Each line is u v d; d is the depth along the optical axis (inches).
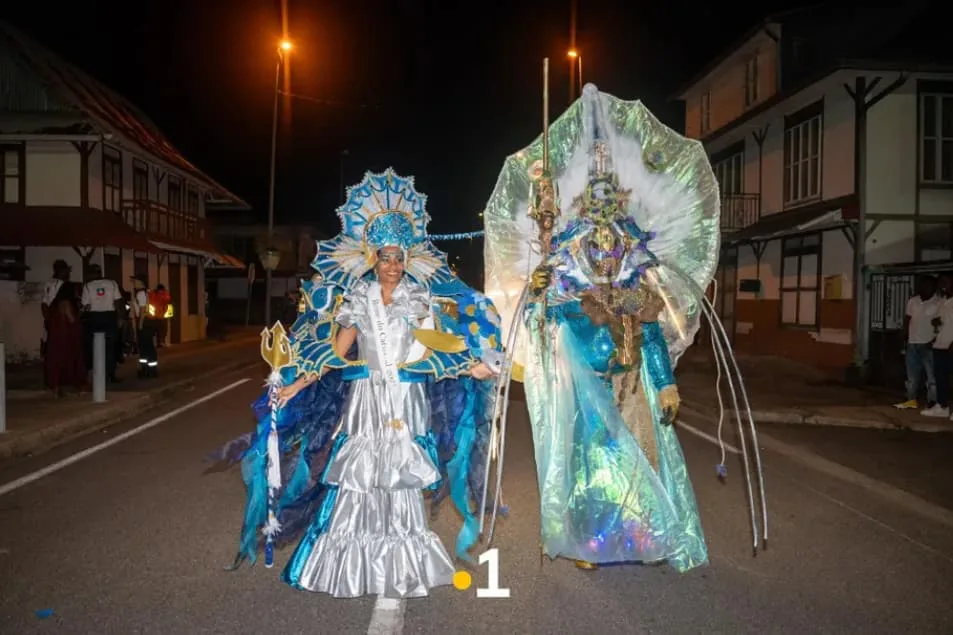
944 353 459.5
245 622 172.4
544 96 192.4
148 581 197.2
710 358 846.5
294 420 191.0
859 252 700.0
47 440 388.2
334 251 183.0
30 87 862.5
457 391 197.3
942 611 181.9
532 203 201.6
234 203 1387.8
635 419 200.4
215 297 1973.4
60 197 853.8
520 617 176.1
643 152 207.5
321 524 184.9
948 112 703.1
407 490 182.1
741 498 286.8
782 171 846.5
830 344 750.5
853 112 711.1
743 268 936.9
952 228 703.1
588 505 193.0
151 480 306.0
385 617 174.7
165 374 680.4
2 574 202.5
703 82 1050.1
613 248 195.6
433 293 185.2
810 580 201.2
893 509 273.1
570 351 196.2
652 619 175.6
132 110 1218.0
